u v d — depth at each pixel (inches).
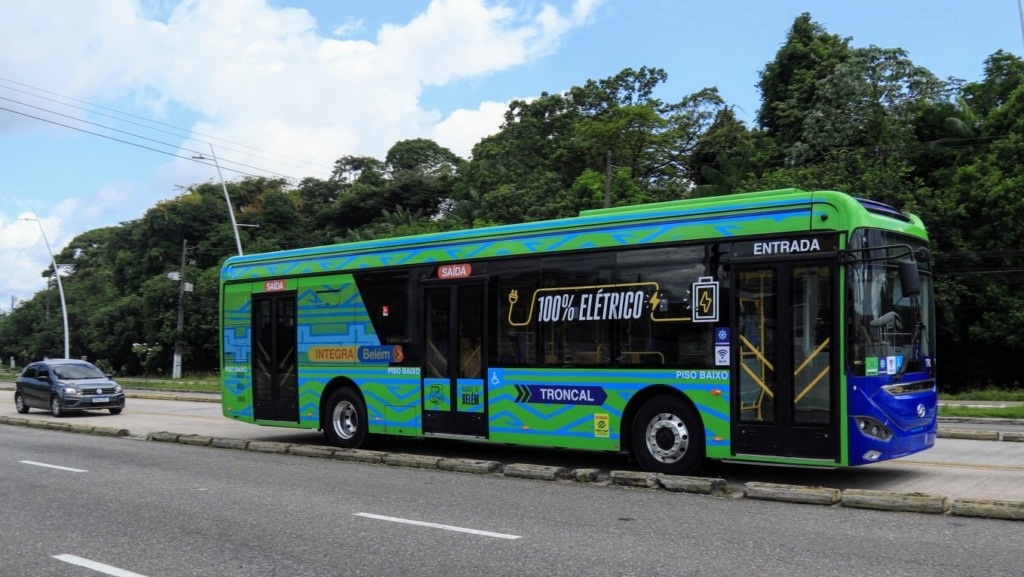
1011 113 1497.3
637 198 1748.3
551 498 367.6
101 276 3344.0
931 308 417.7
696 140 2003.0
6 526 330.6
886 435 363.3
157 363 2488.9
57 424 768.3
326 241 2773.1
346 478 437.7
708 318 399.2
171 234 2837.1
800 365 371.9
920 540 275.6
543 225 465.1
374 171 3053.6
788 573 236.8
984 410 839.7
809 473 426.9
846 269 363.9
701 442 398.9
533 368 458.3
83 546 292.7
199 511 351.6
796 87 1856.5
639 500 359.9
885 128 1598.2
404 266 527.5
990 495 353.7
